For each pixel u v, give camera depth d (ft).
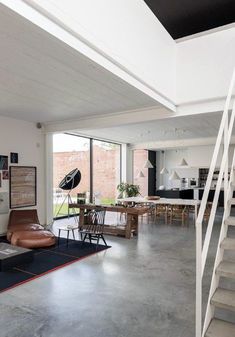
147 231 23.04
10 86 14.28
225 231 8.84
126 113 19.95
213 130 27.91
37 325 8.78
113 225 22.65
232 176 10.12
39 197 24.31
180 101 16.61
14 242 17.46
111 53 10.65
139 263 14.78
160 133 30.17
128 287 11.70
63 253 16.44
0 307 9.95
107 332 8.41
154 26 14.12
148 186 43.19
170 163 45.62
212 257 15.75
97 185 34.37
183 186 44.09
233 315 9.33
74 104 17.83
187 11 15.21
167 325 8.79
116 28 10.98
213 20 16.17
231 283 11.99
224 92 15.12
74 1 8.79
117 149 39.47
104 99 16.63
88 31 9.40
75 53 9.52
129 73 12.18
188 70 16.35
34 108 18.97
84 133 29.71
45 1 7.73
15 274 13.05
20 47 9.84
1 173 21.01
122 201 26.53
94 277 12.80
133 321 9.03
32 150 23.72
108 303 10.27
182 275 13.07
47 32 8.09
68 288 11.58
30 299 10.57
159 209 28.17
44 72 12.35
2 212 20.99
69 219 28.63
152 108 18.56
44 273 13.20
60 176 28.91
